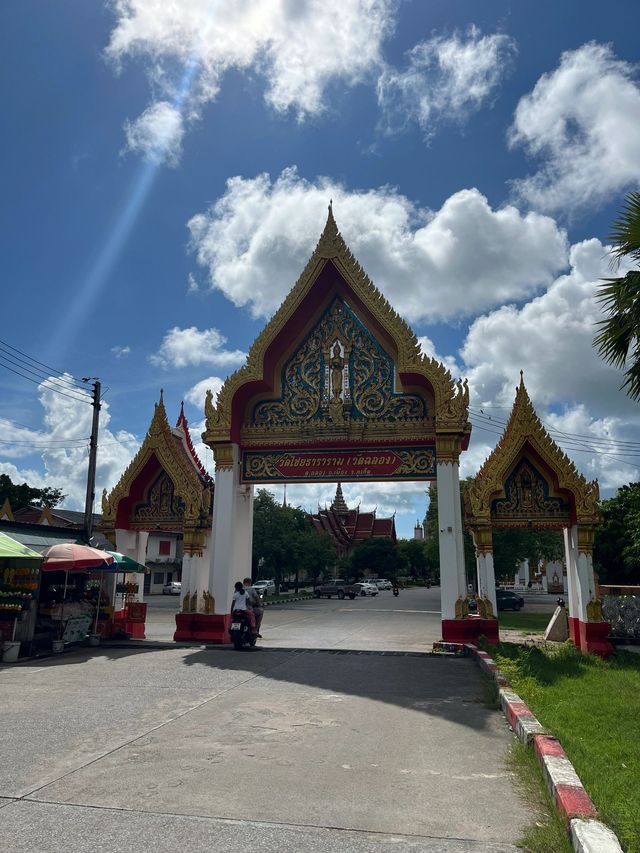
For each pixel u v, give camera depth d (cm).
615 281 1126
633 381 1152
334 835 447
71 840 434
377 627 2547
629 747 679
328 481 1633
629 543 2306
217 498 1633
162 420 1725
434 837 445
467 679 1083
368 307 1628
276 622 2862
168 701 893
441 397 1543
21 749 652
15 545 1369
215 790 536
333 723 771
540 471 1611
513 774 583
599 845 376
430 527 5319
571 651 1509
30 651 1389
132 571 1587
